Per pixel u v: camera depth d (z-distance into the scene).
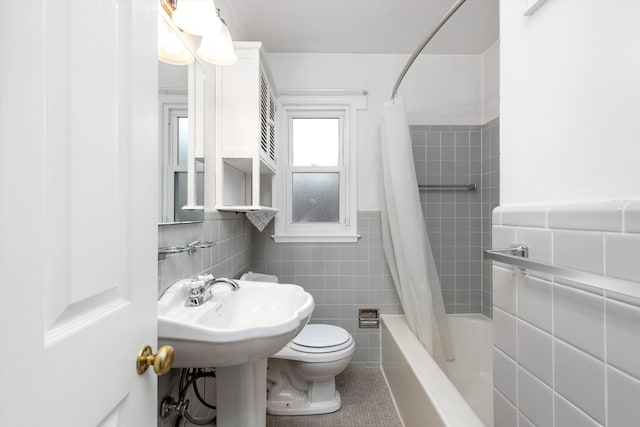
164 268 0.95
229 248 1.64
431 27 1.90
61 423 0.34
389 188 1.92
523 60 0.75
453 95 2.21
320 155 2.27
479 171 2.22
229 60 1.16
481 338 2.05
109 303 0.43
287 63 2.18
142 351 0.51
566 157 0.62
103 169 0.41
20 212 0.30
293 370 1.66
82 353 0.37
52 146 0.33
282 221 2.21
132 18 0.47
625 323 0.49
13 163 0.29
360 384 1.94
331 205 2.27
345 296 2.19
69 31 0.35
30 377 0.31
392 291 2.19
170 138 1.01
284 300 1.15
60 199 0.34
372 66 2.19
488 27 1.90
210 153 1.39
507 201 0.82
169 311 0.89
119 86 0.45
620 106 0.50
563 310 0.62
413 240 1.81
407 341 1.76
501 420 0.83
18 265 0.30
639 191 0.47
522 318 0.74
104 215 0.41
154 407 0.56
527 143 0.74
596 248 0.54
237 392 1.04
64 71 0.34
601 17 0.54
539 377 0.68
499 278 0.84
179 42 1.08
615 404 0.50
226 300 1.06
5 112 0.29
